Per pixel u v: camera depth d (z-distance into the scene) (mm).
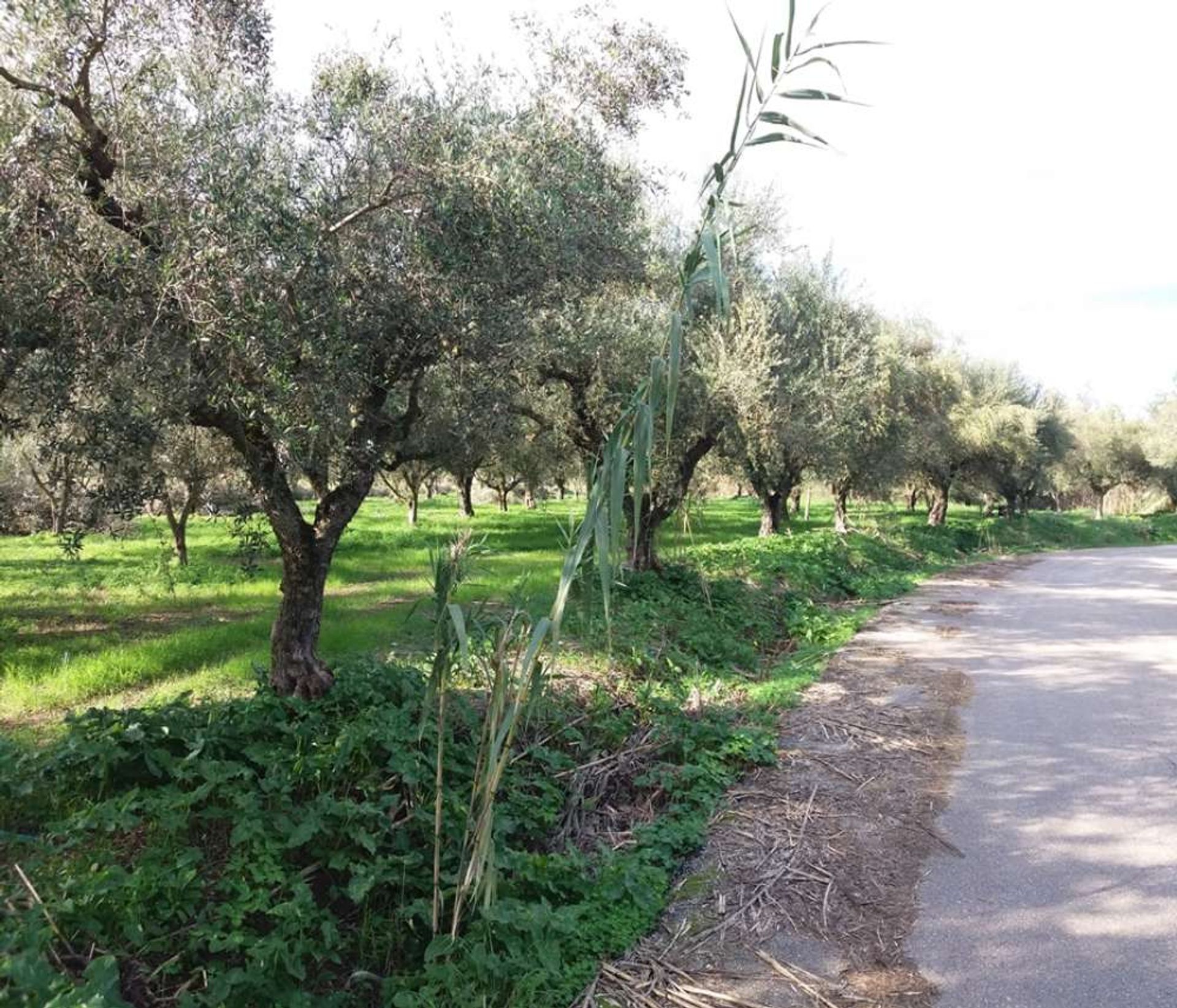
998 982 3656
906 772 6230
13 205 4527
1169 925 4074
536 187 6324
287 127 5746
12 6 4629
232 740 5199
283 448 5434
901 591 16844
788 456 19625
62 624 11867
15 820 4520
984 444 31781
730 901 4398
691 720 7121
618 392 12008
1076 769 6242
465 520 30984
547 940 3852
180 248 4695
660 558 13469
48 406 5109
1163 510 56812
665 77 7469
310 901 3848
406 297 5887
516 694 3121
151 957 3623
